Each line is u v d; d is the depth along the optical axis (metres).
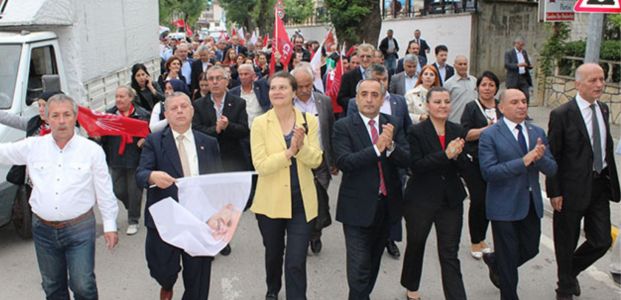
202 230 4.05
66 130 3.92
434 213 4.54
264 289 5.36
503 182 4.54
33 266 5.93
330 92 9.02
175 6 53.19
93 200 4.11
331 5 19.34
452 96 7.25
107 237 4.04
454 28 20.33
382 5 26.36
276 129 4.44
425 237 4.63
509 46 20.19
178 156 4.27
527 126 4.65
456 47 20.34
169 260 4.28
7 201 6.19
